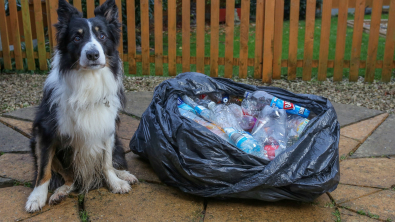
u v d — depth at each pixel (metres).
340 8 5.20
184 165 2.32
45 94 2.36
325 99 2.79
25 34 5.73
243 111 2.94
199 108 2.81
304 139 2.27
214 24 5.38
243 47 5.48
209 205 2.36
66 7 2.29
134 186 2.62
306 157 2.21
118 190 2.51
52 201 2.34
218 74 6.09
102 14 2.41
